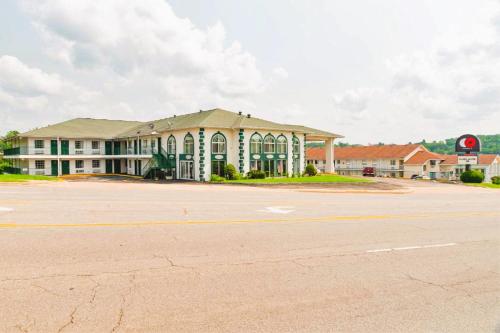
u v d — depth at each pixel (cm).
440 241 1025
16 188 2238
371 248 916
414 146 7256
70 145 5231
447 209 1817
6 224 1024
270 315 520
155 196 1967
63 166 5144
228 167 3950
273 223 1199
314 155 8362
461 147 4859
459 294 629
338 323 505
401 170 7038
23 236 888
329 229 1138
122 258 746
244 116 4572
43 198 1684
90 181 3566
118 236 928
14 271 644
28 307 509
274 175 4434
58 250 781
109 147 5612
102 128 5891
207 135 4050
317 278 679
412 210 1719
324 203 1903
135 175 5228
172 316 503
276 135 4453
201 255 795
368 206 1838
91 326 464
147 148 5012
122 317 493
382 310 554
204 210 1453
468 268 777
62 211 1294
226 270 703
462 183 4647
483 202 2320
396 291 631
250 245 898
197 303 548
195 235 977
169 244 871
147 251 804
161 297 562
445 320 528
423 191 3325
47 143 5038
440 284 674
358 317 527
